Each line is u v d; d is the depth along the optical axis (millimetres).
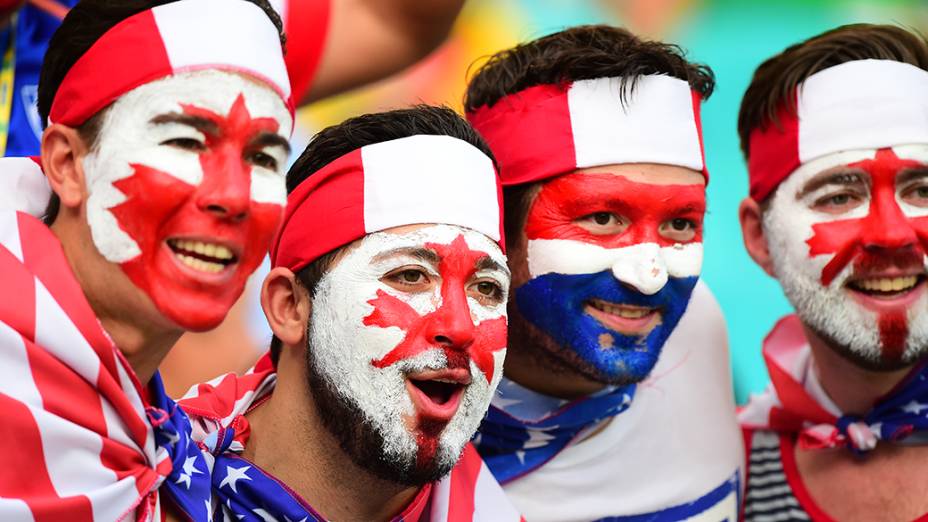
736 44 22625
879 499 10695
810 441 10953
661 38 22406
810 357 11336
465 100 10242
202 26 7238
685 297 9422
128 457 7309
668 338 10148
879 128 10234
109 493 7113
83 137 7230
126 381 7223
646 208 9164
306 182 8336
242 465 8156
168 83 7121
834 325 10375
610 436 9969
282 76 7453
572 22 21750
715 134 22266
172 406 7805
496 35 21047
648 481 10047
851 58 10555
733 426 10711
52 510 6926
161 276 7098
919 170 10195
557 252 9203
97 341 7086
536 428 9711
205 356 11008
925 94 10367
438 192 8117
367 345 7906
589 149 9188
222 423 8320
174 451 7652
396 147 8203
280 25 7793
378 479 8141
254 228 7234
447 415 7969
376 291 7961
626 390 9914
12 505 6812
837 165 10297
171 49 7148
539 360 9508
